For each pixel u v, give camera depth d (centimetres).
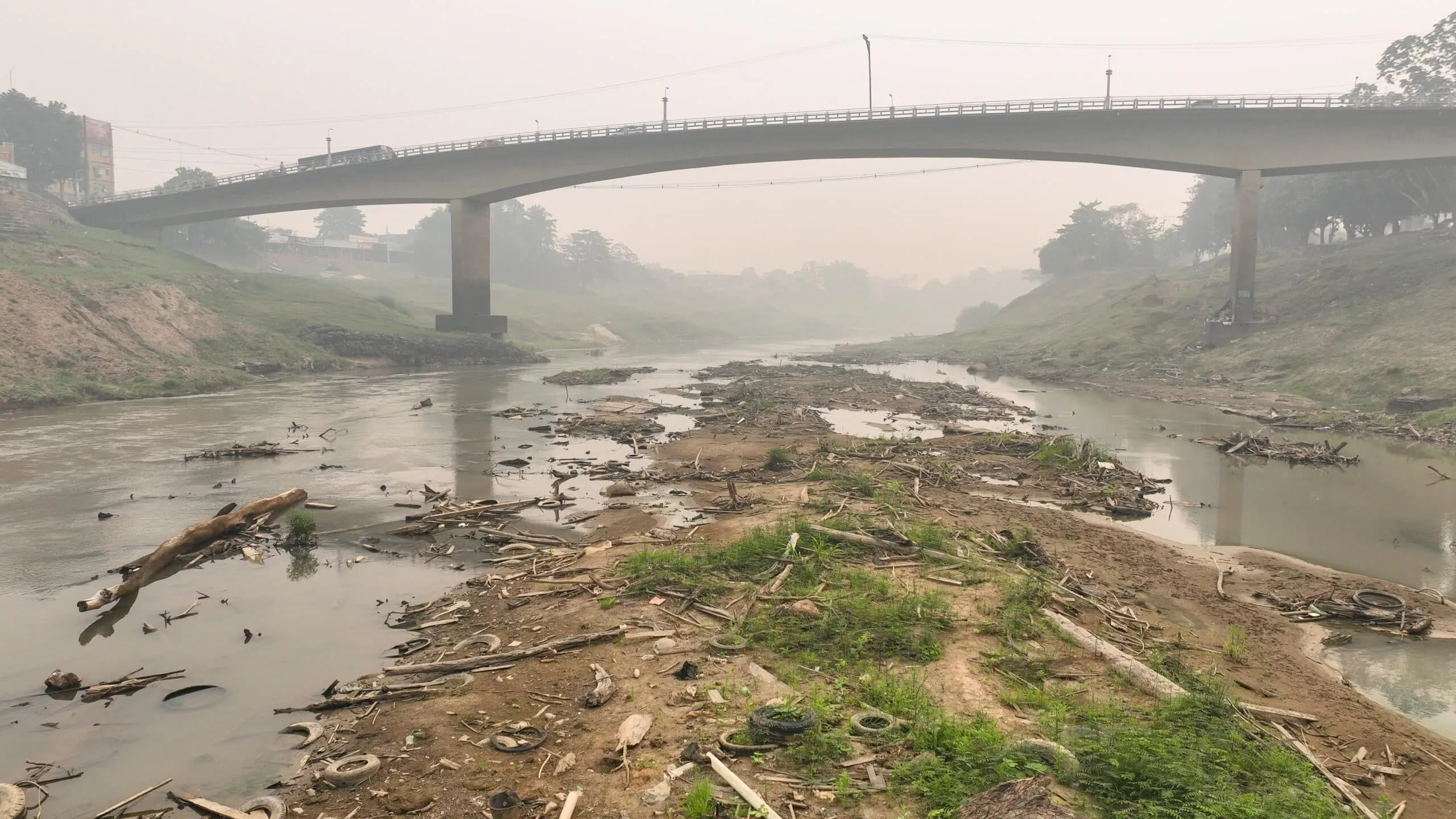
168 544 1616
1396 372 4191
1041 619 1239
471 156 7994
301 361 6109
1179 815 697
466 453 2911
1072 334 8100
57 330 4644
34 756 904
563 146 7725
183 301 5997
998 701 966
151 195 9650
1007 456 2884
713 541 1691
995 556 1602
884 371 7381
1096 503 2208
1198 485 2483
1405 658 1210
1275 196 8956
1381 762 873
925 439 3341
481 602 1384
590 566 1556
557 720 945
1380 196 7606
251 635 1250
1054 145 6538
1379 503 2245
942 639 1157
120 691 1057
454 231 8225
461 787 809
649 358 9238
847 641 1138
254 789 829
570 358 9188
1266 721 952
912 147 6938
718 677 1046
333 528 1892
